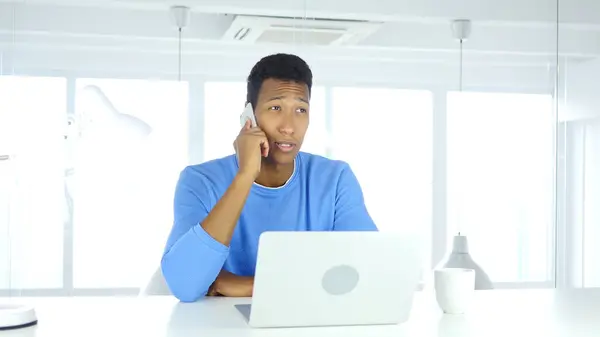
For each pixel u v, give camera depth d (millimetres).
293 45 2646
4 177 2375
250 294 1559
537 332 1097
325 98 2650
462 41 2766
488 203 2711
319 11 2666
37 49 2439
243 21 2600
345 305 1133
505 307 1364
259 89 1812
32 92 2420
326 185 1839
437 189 2678
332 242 1099
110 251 2430
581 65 2850
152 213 2461
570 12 2859
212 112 2553
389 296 1148
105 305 1351
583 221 2775
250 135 1510
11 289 2373
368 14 2695
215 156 2537
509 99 2787
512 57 2803
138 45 2502
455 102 2734
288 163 1815
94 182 2422
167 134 2500
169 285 1427
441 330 1119
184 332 1069
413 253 1144
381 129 2678
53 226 2395
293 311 1116
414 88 2713
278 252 1075
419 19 2723
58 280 2404
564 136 2797
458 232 2678
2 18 2424
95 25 2473
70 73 2451
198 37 2551
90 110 2436
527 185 2754
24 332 1056
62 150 2414
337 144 2637
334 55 2672
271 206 1786
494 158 2746
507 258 2707
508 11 2797
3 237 2369
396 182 2656
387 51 2709
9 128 2393
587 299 1484
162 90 2512
